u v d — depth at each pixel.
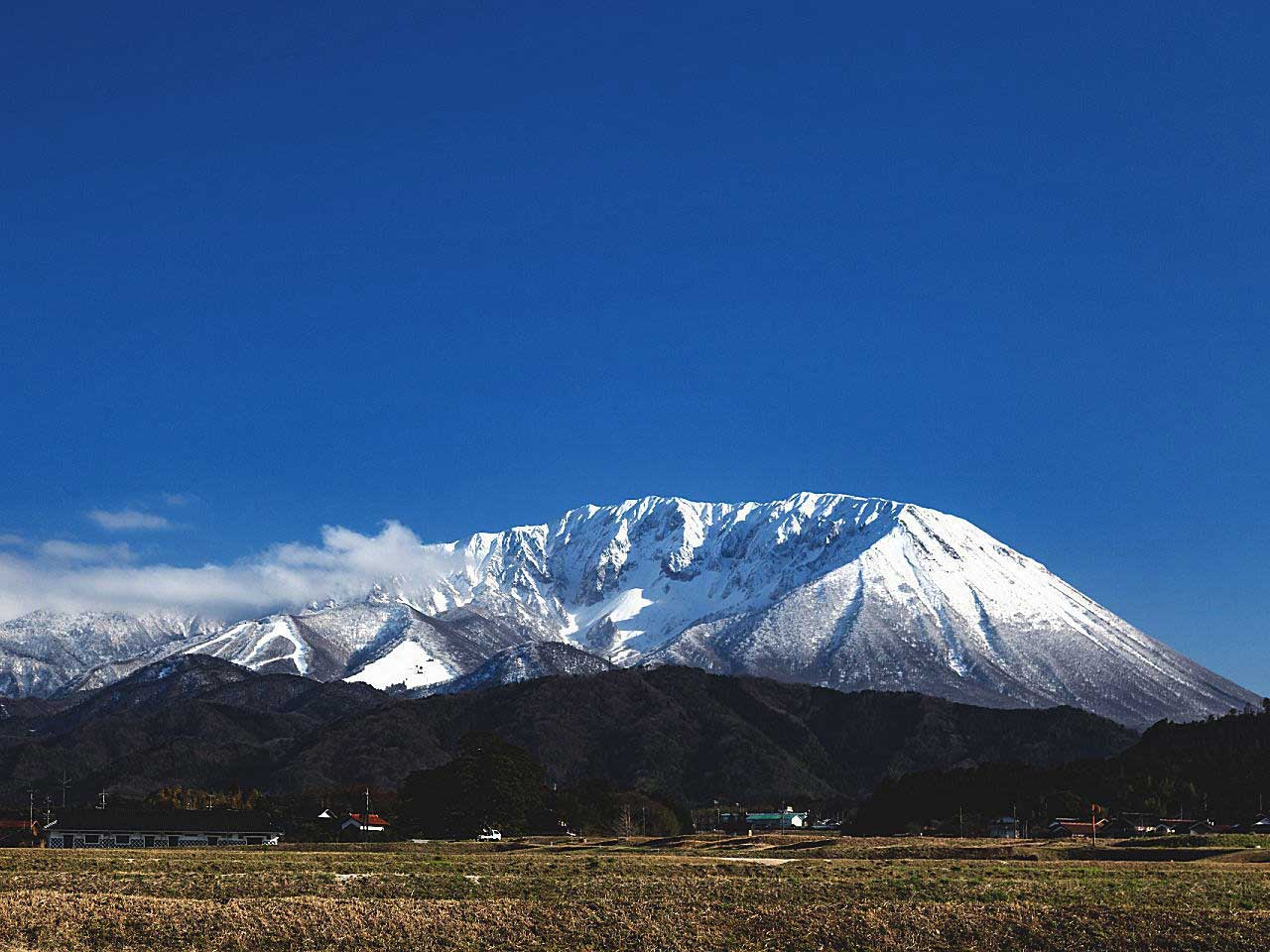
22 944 60.28
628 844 150.62
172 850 136.62
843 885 81.06
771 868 97.75
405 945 61.19
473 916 66.94
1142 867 98.88
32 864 99.00
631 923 65.38
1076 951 61.00
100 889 78.56
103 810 186.38
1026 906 69.88
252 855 118.88
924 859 116.50
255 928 63.38
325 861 106.75
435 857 115.00
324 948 60.53
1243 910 68.31
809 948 61.00
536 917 66.94
